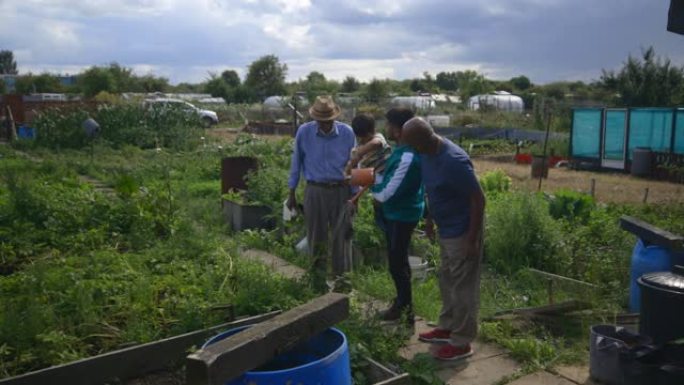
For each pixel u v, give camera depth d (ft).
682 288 14.07
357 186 19.49
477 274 15.56
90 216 26.84
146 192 28.63
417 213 17.20
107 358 13.19
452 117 114.62
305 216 21.31
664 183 57.00
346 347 10.96
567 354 15.92
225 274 20.02
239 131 104.27
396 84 224.74
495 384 14.60
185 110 82.94
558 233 25.54
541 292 21.65
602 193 49.65
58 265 20.56
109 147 69.77
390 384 12.07
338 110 20.66
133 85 200.75
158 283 18.69
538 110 112.47
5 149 66.90
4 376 13.15
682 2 14.23
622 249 24.73
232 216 31.99
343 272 20.95
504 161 74.02
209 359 8.80
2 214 26.53
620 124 65.72
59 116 74.18
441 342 16.75
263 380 9.55
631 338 14.69
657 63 111.45
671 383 13.17
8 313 15.06
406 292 17.53
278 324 10.24
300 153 21.21
